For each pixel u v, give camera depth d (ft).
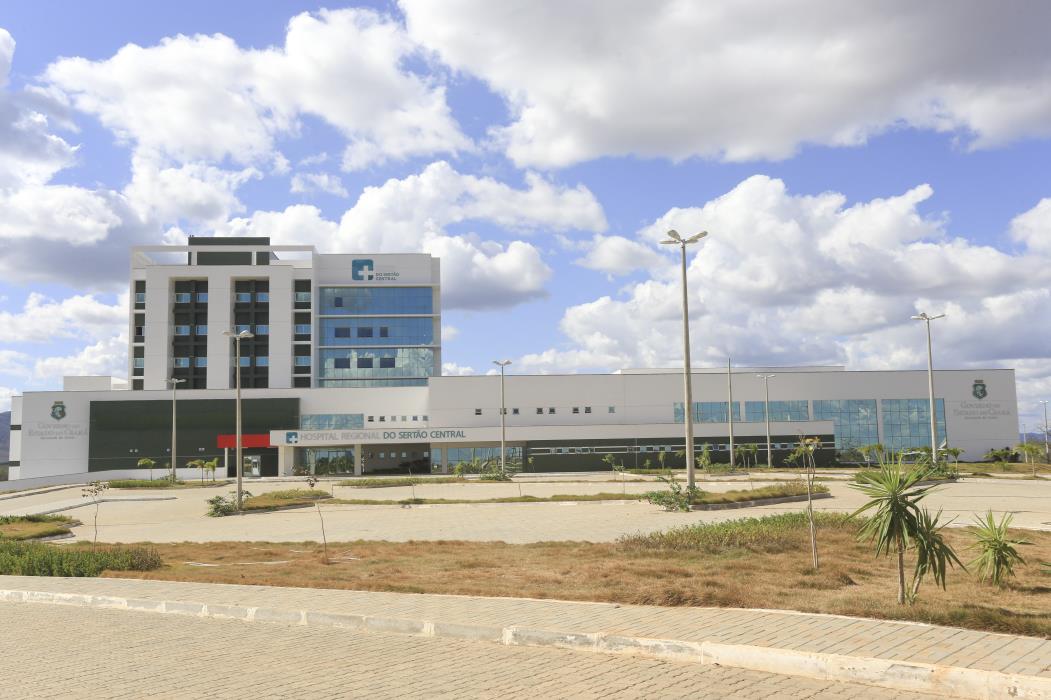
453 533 81.76
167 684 26.07
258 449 278.05
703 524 70.95
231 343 325.21
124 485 204.44
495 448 260.21
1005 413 280.72
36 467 277.85
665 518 88.74
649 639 29.07
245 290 336.29
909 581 42.42
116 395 279.49
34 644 33.14
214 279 327.47
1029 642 27.17
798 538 59.26
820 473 197.26
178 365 327.06
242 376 327.26
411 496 146.00
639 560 51.98
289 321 329.31
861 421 276.00
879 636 28.48
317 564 57.93
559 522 89.15
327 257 346.54
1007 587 40.11
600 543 65.16
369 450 269.03
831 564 47.57
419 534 82.33
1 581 50.88
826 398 276.00
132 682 26.37
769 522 69.51
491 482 183.62
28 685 26.25
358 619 35.50
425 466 270.67
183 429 278.87
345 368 341.62
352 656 29.78
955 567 47.24
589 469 256.73
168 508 143.74
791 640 28.19
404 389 285.64
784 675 26.07
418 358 344.90
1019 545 56.08
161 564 59.62
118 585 47.55
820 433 260.62
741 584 41.09
